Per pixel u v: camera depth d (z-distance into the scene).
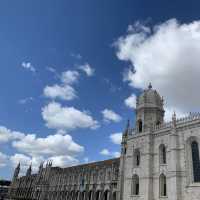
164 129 65.69
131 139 74.56
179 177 56.69
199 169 54.91
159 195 60.12
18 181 187.25
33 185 158.88
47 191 136.12
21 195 171.25
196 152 56.88
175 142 60.06
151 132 68.81
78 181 109.12
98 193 93.06
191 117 59.94
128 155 73.50
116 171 85.81
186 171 56.00
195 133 57.50
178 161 58.25
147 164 65.06
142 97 79.12
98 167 98.88
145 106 76.31
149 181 62.97
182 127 60.84
